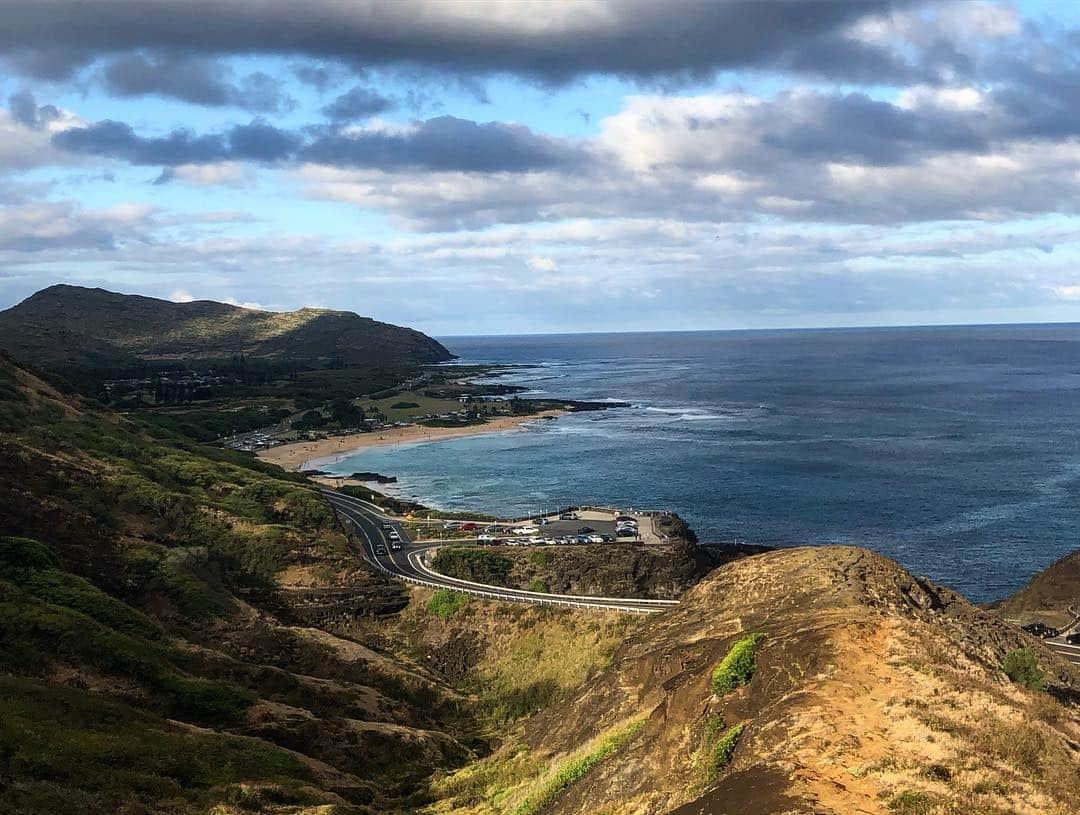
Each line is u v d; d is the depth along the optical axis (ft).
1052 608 253.44
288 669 218.18
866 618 112.98
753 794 70.49
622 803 97.81
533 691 223.51
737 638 128.98
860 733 79.15
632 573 298.97
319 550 301.84
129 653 176.45
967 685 91.35
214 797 128.98
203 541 294.66
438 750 185.78
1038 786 70.90
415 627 270.46
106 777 124.36
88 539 251.80
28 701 141.28
